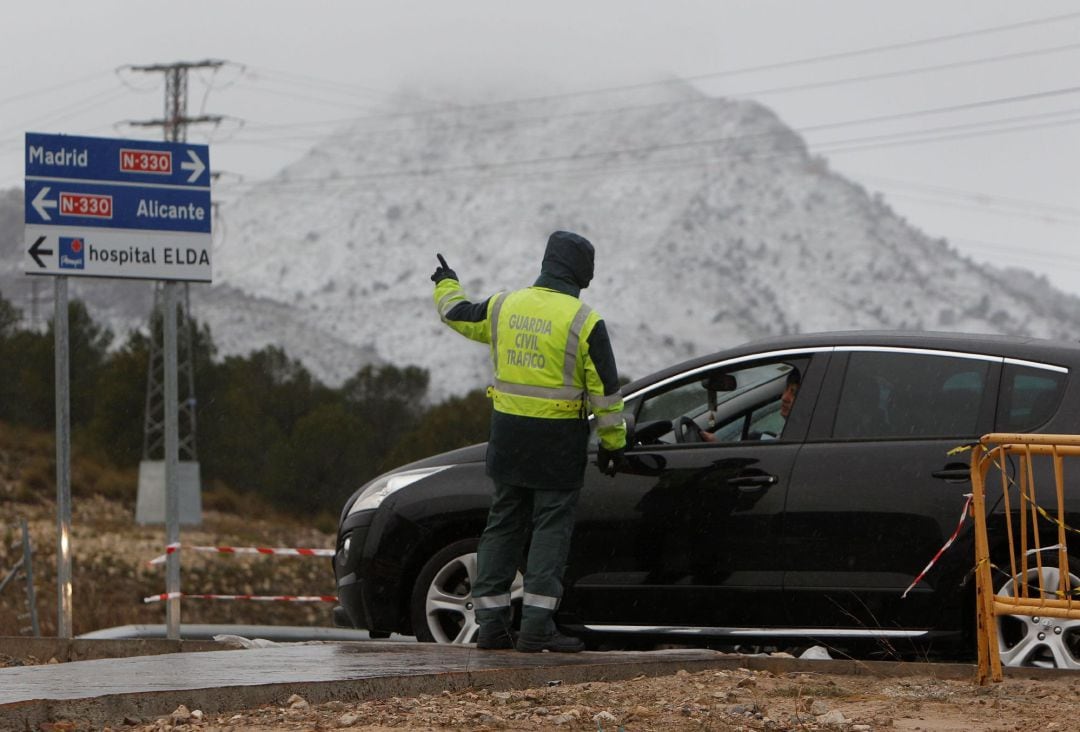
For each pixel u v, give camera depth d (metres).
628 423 13.85
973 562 12.90
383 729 8.70
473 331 13.71
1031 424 12.97
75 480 93.19
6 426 102.25
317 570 68.88
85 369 108.81
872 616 13.20
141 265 19.25
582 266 13.52
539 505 13.24
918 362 13.60
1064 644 12.55
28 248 18.69
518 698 10.30
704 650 13.08
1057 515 12.34
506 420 13.25
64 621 18.81
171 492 19.75
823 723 9.29
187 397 104.50
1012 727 9.27
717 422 14.39
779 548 13.58
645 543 14.08
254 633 24.06
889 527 13.21
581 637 14.28
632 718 9.33
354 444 104.12
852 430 13.62
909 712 9.96
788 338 14.34
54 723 8.56
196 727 8.65
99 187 19.03
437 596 14.80
